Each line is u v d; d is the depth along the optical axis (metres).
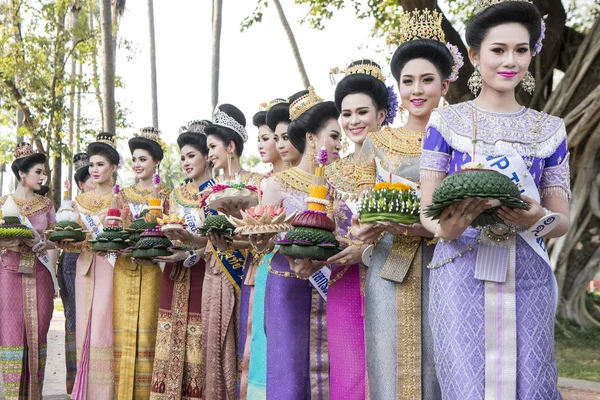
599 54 10.93
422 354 3.13
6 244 5.81
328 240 3.36
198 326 5.18
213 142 5.20
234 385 4.88
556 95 11.12
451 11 14.02
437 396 3.11
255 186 4.39
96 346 5.77
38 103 17.33
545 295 2.60
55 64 17.48
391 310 3.17
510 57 2.65
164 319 5.29
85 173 7.52
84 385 5.77
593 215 11.16
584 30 13.24
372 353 3.21
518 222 2.49
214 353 4.90
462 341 2.59
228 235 4.41
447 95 11.73
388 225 2.97
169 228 4.85
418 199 3.01
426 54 3.37
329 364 3.77
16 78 17.30
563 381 7.39
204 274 5.23
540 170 2.67
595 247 11.20
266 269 4.06
